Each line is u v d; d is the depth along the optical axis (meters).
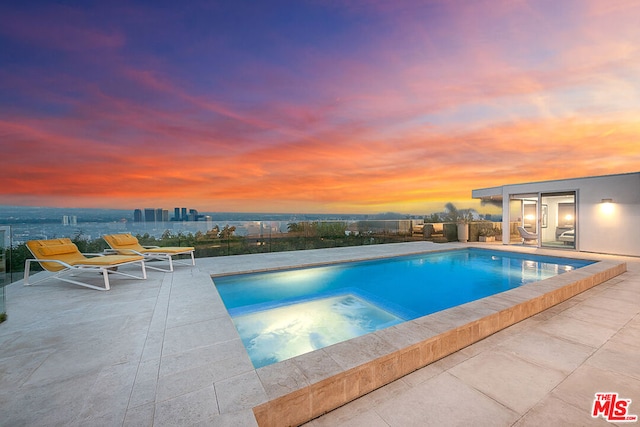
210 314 3.59
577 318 3.71
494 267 8.27
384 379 2.30
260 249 10.54
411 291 6.14
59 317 3.49
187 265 7.13
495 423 1.84
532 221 13.12
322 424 1.90
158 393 1.95
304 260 7.95
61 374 2.22
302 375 2.05
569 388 2.21
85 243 7.27
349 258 8.32
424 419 1.90
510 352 2.81
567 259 8.41
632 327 3.40
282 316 4.68
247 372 2.17
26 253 5.65
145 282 5.33
